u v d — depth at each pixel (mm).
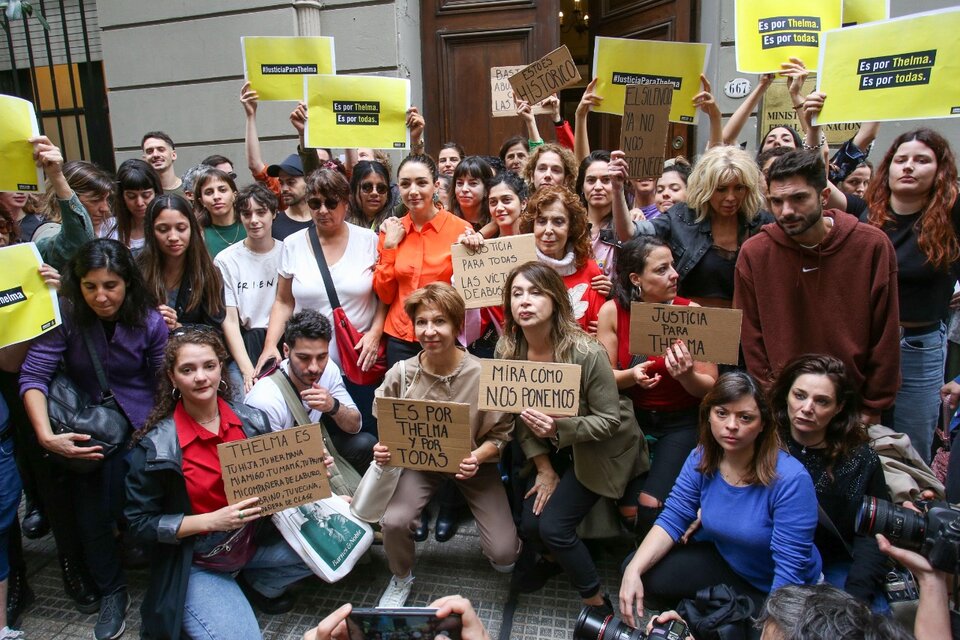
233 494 2291
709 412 2115
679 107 3371
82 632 2588
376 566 2922
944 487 2400
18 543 2678
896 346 2309
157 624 2270
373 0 5648
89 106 6824
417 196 3096
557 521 2410
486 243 2855
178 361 2289
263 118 6105
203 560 2402
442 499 3082
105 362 2613
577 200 2891
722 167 2596
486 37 6016
